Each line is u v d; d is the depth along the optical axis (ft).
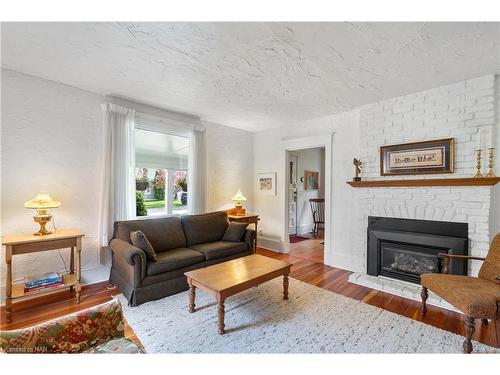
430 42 6.25
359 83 8.87
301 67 7.73
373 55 6.93
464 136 8.61
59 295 8.86
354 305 8.26
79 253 8.30
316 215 23.45
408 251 9.72
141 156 12.00
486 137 8.21
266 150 16.58
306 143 14.15
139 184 11.95
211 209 14.75
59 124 9.25
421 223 9.48
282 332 6.66
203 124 14.20
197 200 13.42
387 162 10.40
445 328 6.89
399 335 6.52
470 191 8.41
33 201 7.77
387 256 10.48
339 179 12.60
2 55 7.27
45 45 6.68
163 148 12.76
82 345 3.88
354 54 6.90
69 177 9.49
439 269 9.02
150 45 6.64
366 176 11.17
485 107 8.20
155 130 12.10
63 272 9.33
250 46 6.61
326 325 7.00
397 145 10.11
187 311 7.78
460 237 8.57
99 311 4.16
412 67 7.62
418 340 6.29
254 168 17.35
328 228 13.02
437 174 9.18
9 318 7.14
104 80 8.96
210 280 7.19
